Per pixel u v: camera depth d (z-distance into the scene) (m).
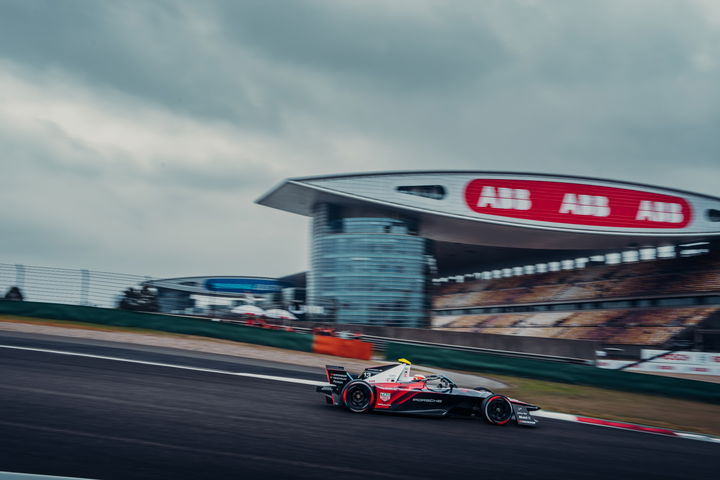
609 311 55.41
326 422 8.33
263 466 5.69
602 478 6.62
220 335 21.91
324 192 51.81
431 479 5.82
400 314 50.00
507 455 7.29
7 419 6.64
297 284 78.00
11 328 18.48
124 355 14.62
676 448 9.41
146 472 5.16
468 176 54.97
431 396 9.67
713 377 28.31
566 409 13.78
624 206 58.62
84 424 6.71
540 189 56.84
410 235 52.75
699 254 58.59
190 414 7.89
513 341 27.11
